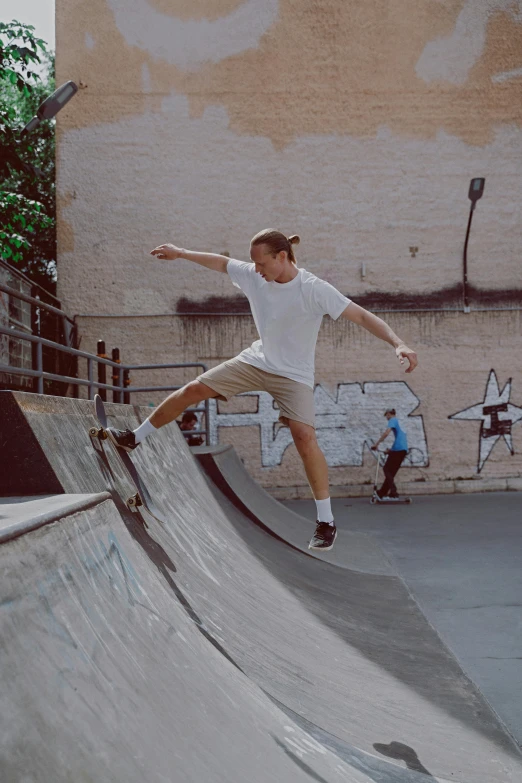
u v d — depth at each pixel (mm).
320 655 3578
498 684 3695
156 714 1680
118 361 10070
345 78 14797
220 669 2371
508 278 14781
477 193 13305
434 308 14695
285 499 14234
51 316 14250
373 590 5848
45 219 13992
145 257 14430
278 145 14688
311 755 2164
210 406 14438
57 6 14406
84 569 1933
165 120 14539
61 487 3000
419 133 14859
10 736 1169
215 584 3584
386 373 14570
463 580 6297
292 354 3463
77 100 14422
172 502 4473
